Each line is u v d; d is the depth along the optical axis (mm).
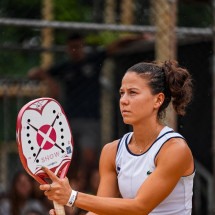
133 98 9539
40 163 9453
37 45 20812
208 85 17797
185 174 9648
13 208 17438
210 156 18000
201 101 17781
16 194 17484
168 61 9836
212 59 17594
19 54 21797
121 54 19266
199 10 19688
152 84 9586
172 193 9688
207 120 17797
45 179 9789
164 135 9625
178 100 9922
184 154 9492
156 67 9703
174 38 16312
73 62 19734
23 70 21656
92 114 20141
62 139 9594
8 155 19219
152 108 9633
